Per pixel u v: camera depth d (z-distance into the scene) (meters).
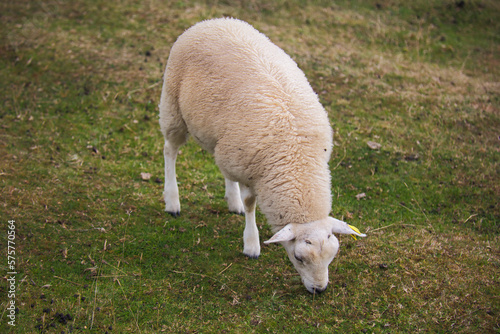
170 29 7.89
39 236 4.27
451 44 7.97
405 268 4.14
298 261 3.53
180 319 3.62
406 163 5.58
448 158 5.63
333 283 3.99
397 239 4.50
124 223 4.57
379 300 3.82
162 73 6.99
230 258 4.27
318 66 7.23
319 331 3.55
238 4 8.62
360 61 7.43
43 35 7.54
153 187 5.17
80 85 6.68
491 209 4.91
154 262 4.16
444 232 4.61
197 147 5.93
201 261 4.21
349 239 4.50
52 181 5.00
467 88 6.94
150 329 3.52
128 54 7.29
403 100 6.64
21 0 8.42
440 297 3.83
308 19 8.34
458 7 8.71
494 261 4.21
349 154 5.72
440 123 6.20
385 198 5.09
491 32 8.27
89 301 3.72
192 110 4.05
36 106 6.25
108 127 6.05
